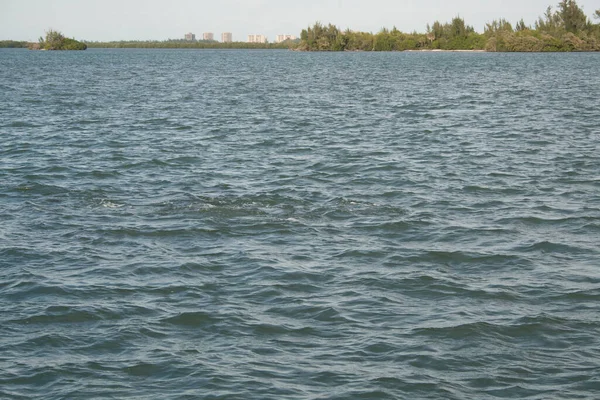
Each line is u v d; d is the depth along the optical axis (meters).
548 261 19.91
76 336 15.34
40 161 33.06
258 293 17.58
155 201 25.89
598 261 19.89
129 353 14.59
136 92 72.44
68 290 17.75
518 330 15.61
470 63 138.00
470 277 18.75
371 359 14.34
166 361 14.23
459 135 41.38
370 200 26.23
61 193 27.09
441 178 29.80
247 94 70.19
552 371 13.93
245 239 21.55
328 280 18.44
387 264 19.61
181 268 19.20
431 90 74.31
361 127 44.91
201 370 13.85
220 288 17.91
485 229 22.70
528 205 25.58
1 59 168.38
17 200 26.09
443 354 14.55
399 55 194.88
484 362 14.26
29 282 18.20
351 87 79.38
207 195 26.77
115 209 24.80
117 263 19.61
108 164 32.53
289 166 32.31
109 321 16.03
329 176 30.25
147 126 45.31
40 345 14.91
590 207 25.27
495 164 32.66
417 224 23.12
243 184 28.80
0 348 14.76
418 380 13.55
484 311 16.58
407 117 50.19
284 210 24.52
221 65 142.38
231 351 14.65
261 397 12.94
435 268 19.33
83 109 55.00
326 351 14.67
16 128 43.62
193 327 15.75
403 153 35.53
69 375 13.72
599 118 48.31
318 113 52.78
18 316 16.27
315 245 21.08
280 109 55.59
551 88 75.50
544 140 39.22
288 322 16.00
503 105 58.00
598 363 14.21
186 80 93.25
